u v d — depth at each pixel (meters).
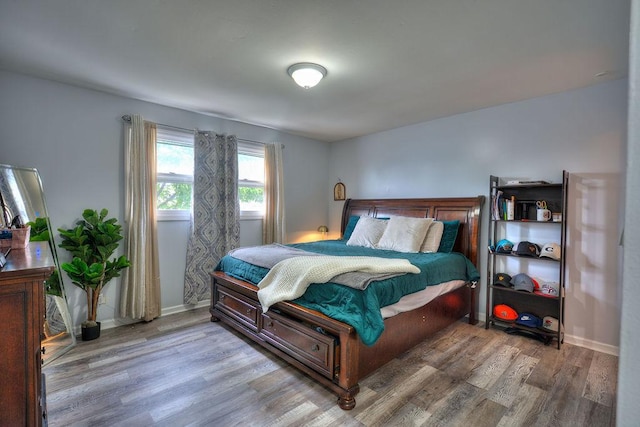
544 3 1.67
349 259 2.65
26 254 1.42
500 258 3.37
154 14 1.82
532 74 2.58
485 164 3.51
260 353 2.67
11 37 2.07
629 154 0.44
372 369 2.20
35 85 2.75
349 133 4.71
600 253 2.78
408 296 2.51
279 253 2.97
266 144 4.33
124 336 2.97
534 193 3.13
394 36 2.02
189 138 3.66
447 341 2.93
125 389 2.14
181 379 2.27
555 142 3.03
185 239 3.71
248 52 2.25
